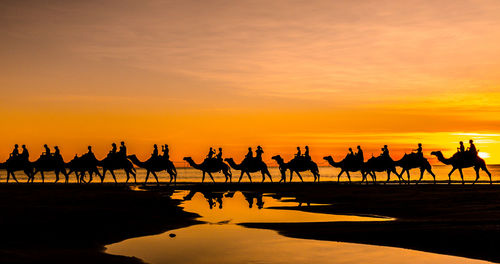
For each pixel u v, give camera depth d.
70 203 21.48
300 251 11.69
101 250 11.59
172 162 36.88
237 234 14.03
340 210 19.75
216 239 13.20
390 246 12.26
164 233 14.13
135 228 14.85
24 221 15.56
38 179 63.72
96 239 12.96
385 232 14.12
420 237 13.28
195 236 13.70
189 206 21.47
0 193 27.36
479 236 13.27
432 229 14.47
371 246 12.30
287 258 11.02
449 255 11.28
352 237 13.48
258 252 11.66
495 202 22.16
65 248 11.66
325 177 70.19
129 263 10.34
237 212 19.27
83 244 12.24
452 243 12.48
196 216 17.92
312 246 12.30
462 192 28.06
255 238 13.40
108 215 17.45
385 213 18.56
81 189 31.36
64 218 16.42
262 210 20.03
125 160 36.12
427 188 31.88
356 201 23.27
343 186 34.56
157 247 12.11
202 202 23.33
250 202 23.38
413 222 15.98
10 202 21.72
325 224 15.89
